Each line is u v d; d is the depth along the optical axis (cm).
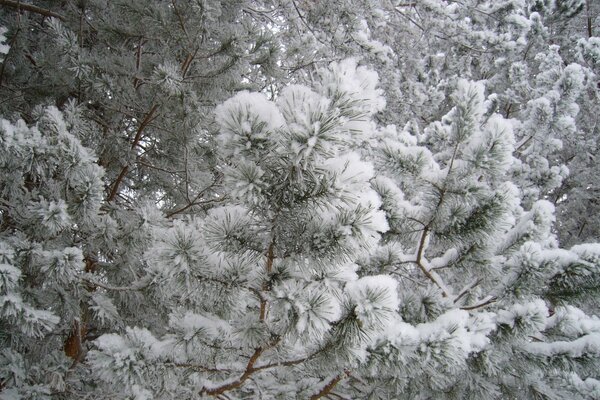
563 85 627
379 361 198
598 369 272
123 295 367
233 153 143
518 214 399
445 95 1005
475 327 263
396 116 757
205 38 423
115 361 177
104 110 488
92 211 291
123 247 337
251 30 463
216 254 186
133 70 422
